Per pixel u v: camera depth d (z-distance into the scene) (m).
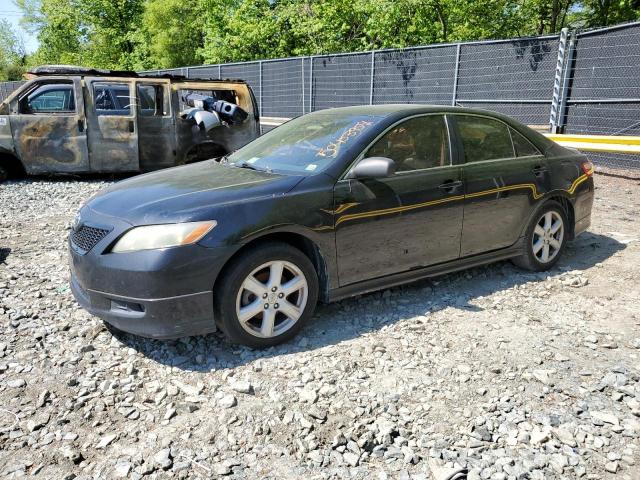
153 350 3.64
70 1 38.88
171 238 3.29
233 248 3.39
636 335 3.93
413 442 2.78
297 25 20.81
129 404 3.06
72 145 9.63
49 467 2.58
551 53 10.44
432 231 4.30
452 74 12.05
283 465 2.61
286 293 3.66
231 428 2.87
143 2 37.53
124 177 10.57
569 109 10.41
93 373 3.36
